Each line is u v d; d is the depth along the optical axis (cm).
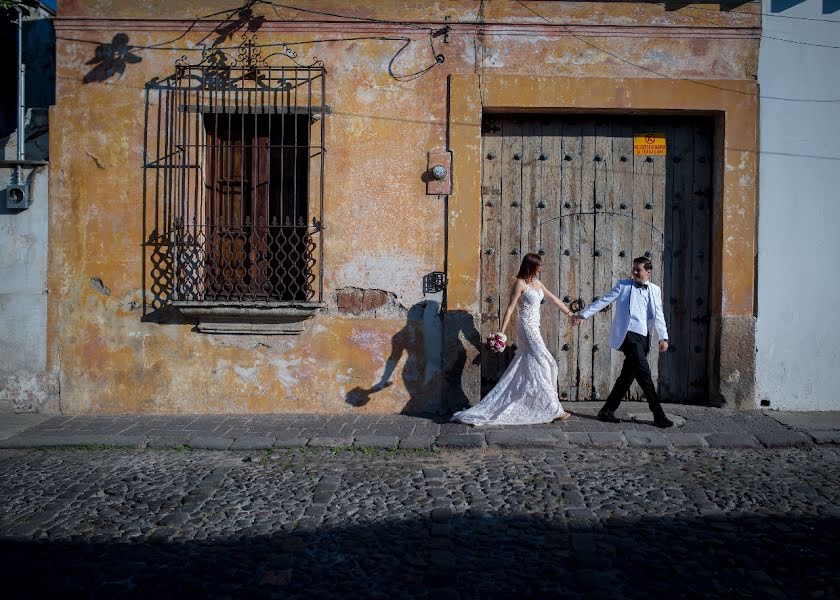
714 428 707
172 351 793
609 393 823
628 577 408
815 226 787
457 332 785
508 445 667
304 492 553
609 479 575
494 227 820
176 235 782
